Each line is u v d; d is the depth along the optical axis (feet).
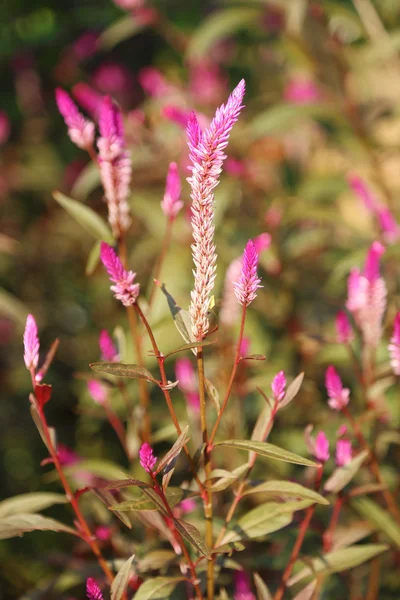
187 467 4.42
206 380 2.96
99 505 3.63
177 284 4.58
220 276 4.60
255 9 5.66
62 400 6.56
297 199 5.23
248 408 4.33
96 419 5.92
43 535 5.30
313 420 4.37
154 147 4.92
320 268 5.33
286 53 5.74
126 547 3.53
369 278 3.44
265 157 5.93
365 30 5.44
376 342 3.52
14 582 4.81
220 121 2.76
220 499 3.69
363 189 4.05
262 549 3.70
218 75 6.39
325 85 5.51
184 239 4.67
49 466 6.03
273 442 4.31
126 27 6.63
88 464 3.57
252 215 5.13
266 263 4.50
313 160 6.55
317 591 3.35
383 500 3.81
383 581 3.83
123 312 6.68
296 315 5.00
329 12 5.38
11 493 6.05
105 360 3.47
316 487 3.15
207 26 5.57
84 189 4.33
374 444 3.59
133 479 2.90
